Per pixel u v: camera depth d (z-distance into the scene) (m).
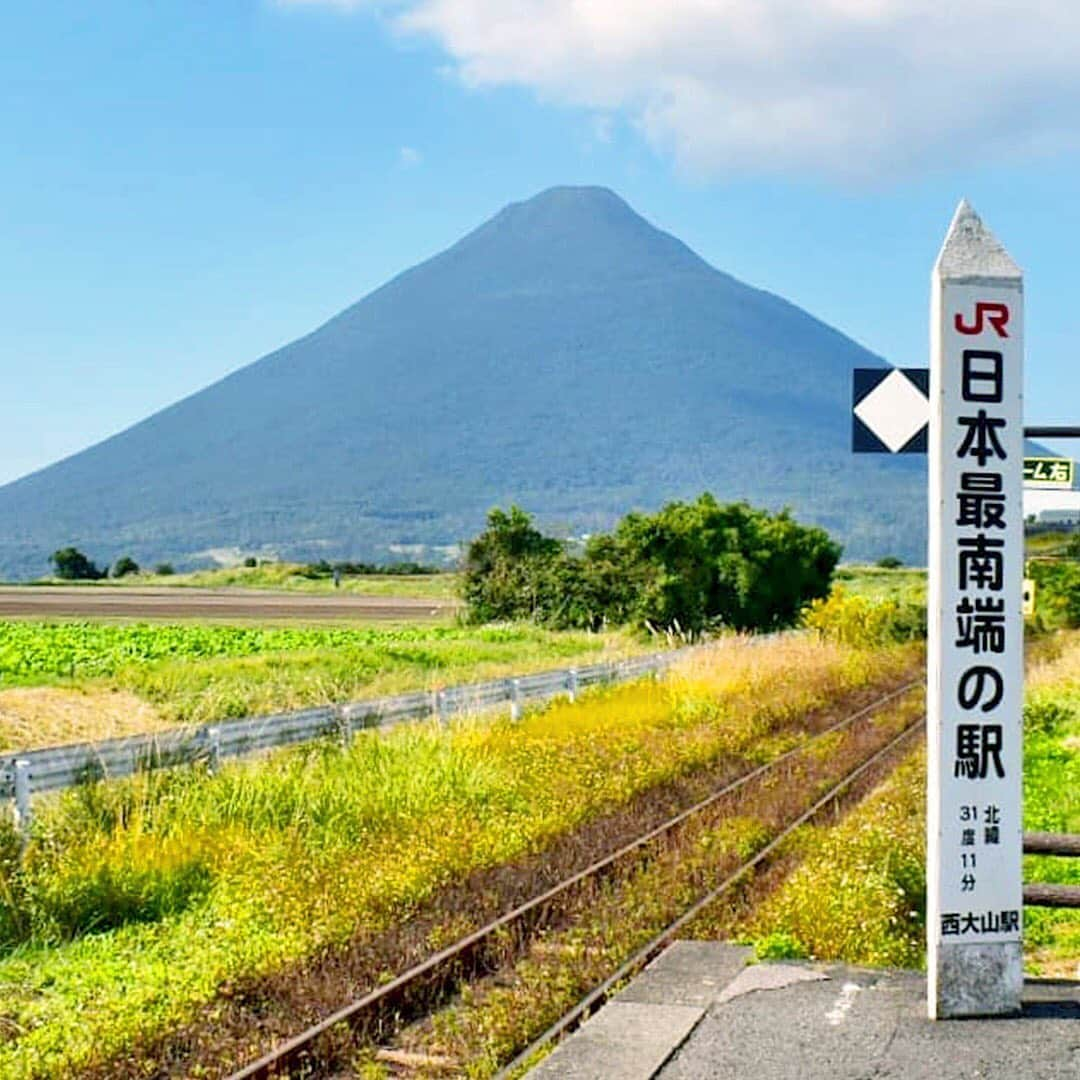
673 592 44.25
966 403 7.71
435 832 13.41
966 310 7.70
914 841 12.49
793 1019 7.93
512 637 40.94
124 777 14.09
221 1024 8.89
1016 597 7.77
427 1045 8.72
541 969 10.05
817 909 10.68
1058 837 8.38
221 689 24.05
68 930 10.78
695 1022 7.96
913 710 29.22
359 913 11.05
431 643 38.28
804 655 34.72
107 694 23.47
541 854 13.73
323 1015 9.05
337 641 39.66
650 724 22.62
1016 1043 7.41
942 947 7.79
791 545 49.56
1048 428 8.67
